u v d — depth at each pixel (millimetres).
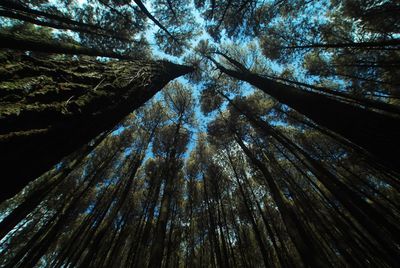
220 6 9727
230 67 14672
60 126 1358
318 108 3145
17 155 1038
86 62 2369
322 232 12430
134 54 9977
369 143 2199
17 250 12836
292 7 9281
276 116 13984
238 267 18328
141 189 17719
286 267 11984
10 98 1139
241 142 12070
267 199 16375
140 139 16125
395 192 12656
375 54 8742
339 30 9188
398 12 6848
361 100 4602
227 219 19250
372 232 6699
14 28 6812
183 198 18781
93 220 13117
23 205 6871
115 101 2201
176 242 17578
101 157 14414
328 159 12133
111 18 8961
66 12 8156
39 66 1578
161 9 10188
